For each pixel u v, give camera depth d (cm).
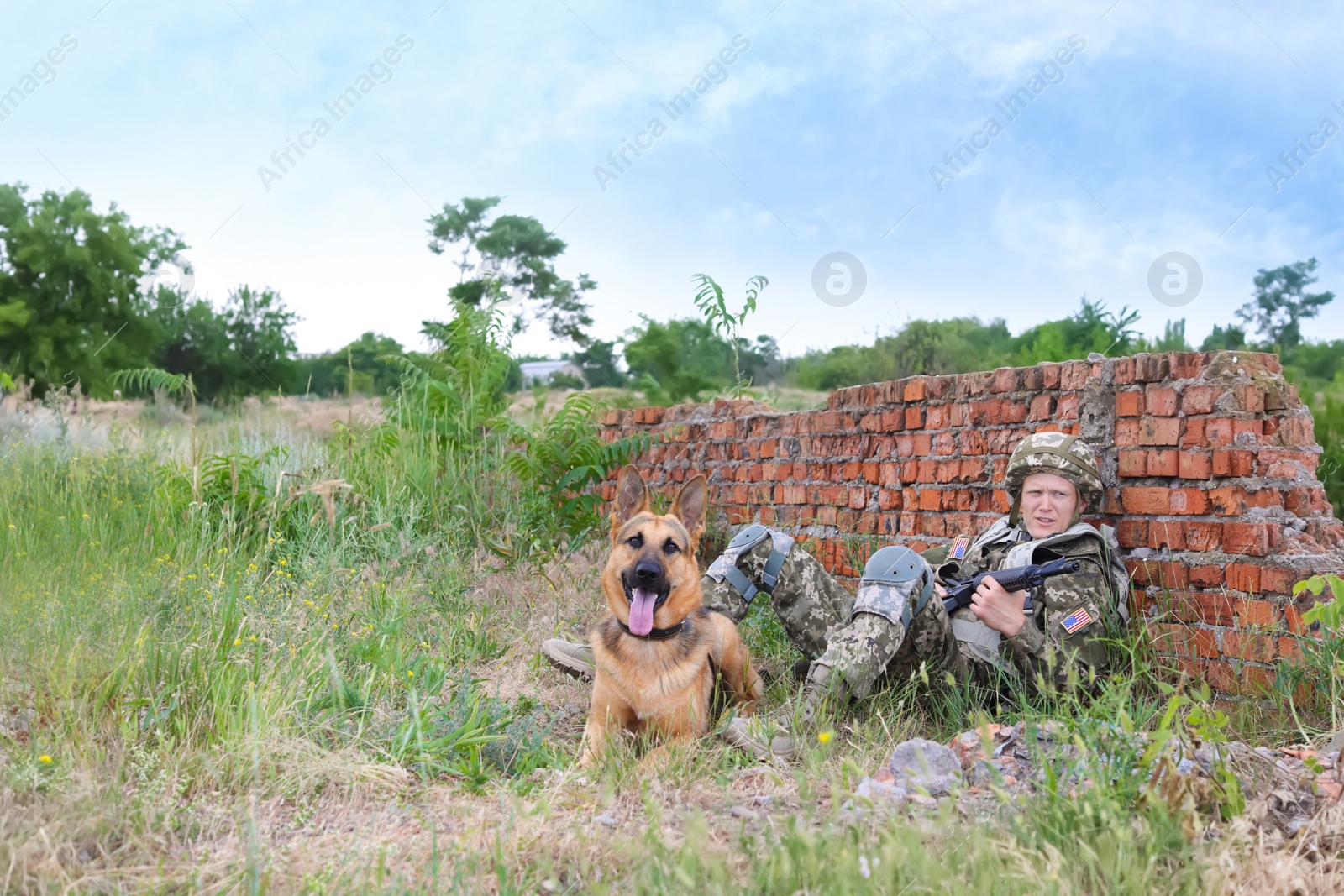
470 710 348
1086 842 218
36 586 422
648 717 355
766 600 522
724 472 698
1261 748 297
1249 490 370
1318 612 295
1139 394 408
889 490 543
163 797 256
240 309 2972
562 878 230
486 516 684
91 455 681
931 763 289
